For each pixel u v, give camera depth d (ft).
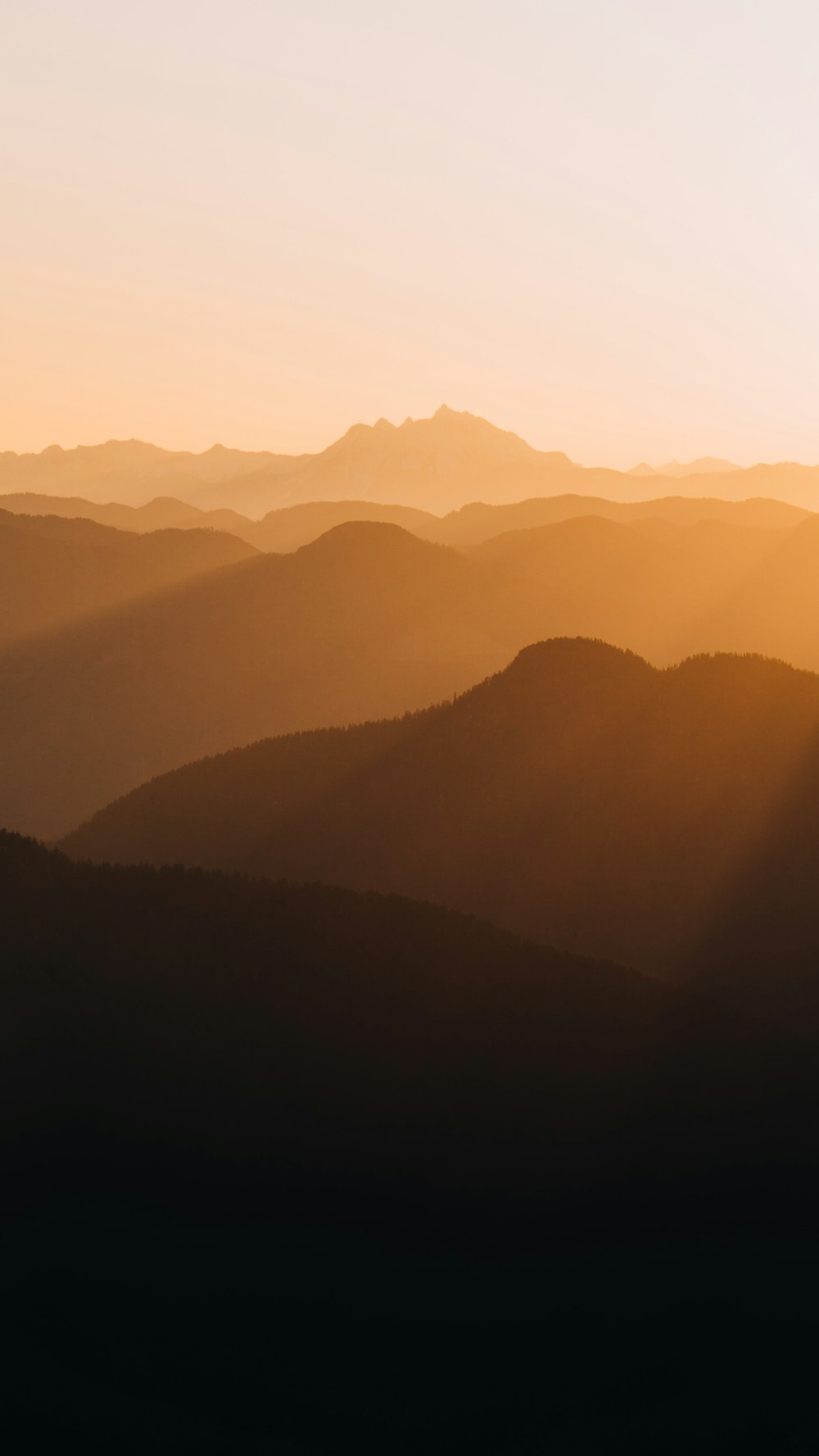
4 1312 609.42
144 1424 569.23
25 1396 570.05
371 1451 577.43
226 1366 605.31
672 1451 588.09
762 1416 611.88
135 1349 607.78
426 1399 606.55
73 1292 628.28
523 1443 588.09
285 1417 588.91
